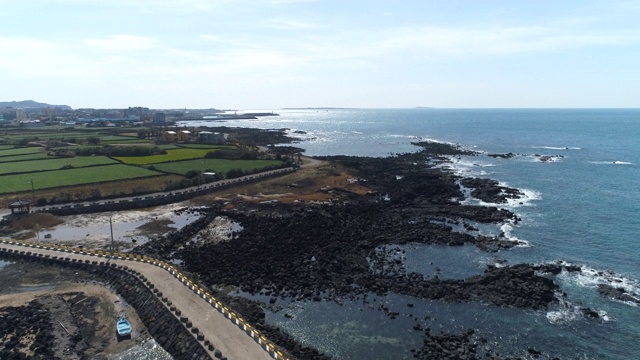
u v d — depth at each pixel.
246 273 55.53
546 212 85.88
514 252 64.94
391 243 67.94
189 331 38.00
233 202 89.19
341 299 49.84
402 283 53.38
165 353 37.50
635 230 74.88
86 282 50.31
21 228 70.25
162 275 49.31
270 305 48.25
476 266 59.66
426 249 65.69
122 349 38.09
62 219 76.12
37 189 88.94
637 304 49.44
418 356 39.88
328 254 62.03
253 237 68.75
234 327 38.75
